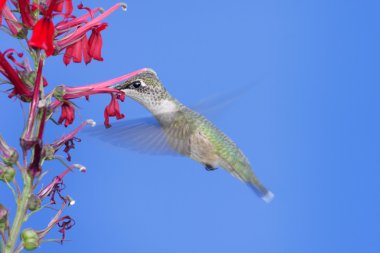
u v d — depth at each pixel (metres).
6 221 2.32
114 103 2.34
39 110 2.32
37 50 2.32
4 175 2.32
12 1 2.32
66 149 2.34
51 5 2.31
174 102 2.38
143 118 2.35
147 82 2.37
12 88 2.32
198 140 2.39
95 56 2.33
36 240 2.33
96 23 2.33
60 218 2.34
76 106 2.33
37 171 2.32
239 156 2.39
